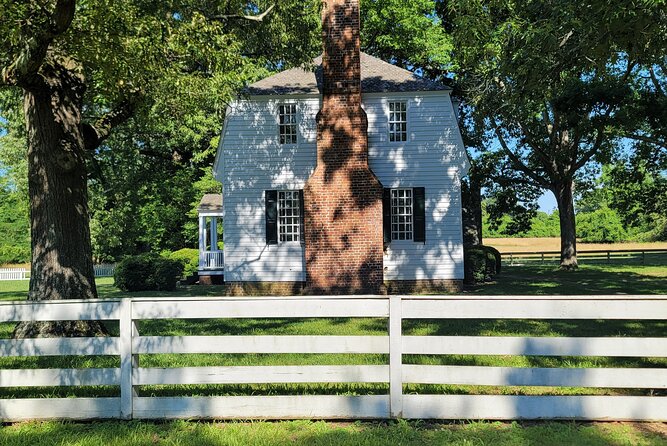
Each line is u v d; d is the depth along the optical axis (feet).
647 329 34.32
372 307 17.67
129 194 107.45
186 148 103.55
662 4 27.30
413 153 64.95
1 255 178.19
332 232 59.06
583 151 95.86
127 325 18.02
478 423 17.07
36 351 18.17
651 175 96.73
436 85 65.46
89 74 34.91
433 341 17.47
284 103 65.77
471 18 38.29
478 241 97.71
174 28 32.65
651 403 16.93
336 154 59.57
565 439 15.64
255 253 65.31
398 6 87.97
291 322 40.98
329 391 20.36
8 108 57.47
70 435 16.44
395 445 15.31
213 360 26.11
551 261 138.10
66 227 30.78
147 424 17.43
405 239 64.95
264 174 65.67
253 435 16.14
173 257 99.50
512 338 17.31
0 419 17.97
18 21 24.86
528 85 37.86
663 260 125.39
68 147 30.63
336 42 60.08
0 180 178.09
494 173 104.37
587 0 30.17
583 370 17.08
